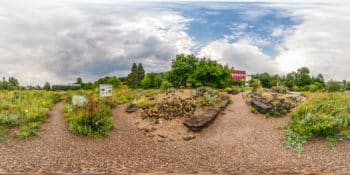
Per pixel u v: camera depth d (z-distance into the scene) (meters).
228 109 13.81
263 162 8.03
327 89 23.09
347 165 7.39
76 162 7.89
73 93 19.41
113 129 11.27
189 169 7.54
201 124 11.34
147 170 7.40
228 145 9.74
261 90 17.12
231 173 7.12
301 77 40.34
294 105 13.49
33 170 7.08
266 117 12.22
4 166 7.27
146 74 39.47
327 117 10.34
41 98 17.09
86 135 10.34
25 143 9.27
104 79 39.59
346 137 9.23
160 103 14.18
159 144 10.05
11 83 27.23
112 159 8.30
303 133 9.84
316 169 7.23
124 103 15.69
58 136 10.13
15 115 11.59
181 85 29.86
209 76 26.67
